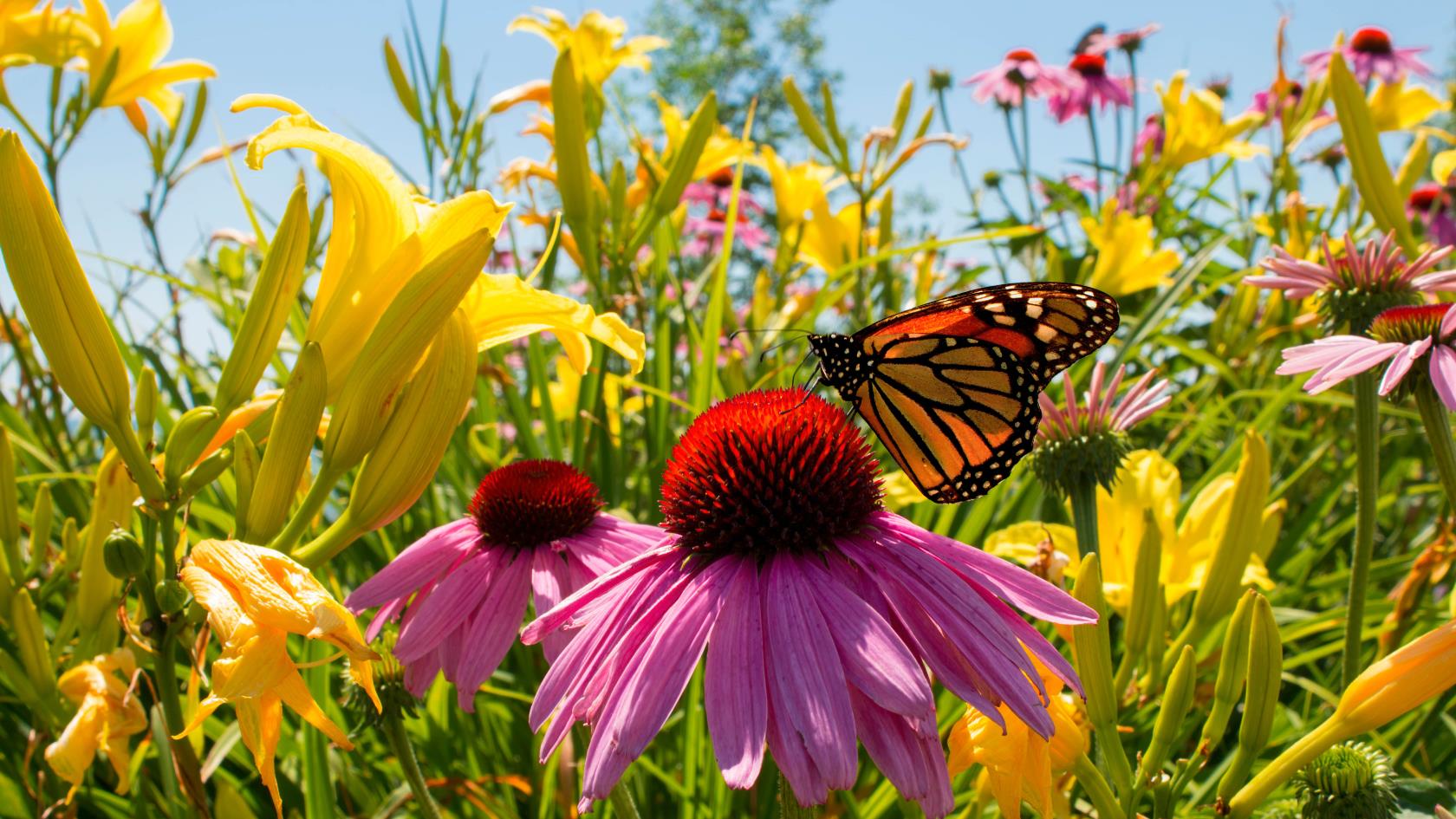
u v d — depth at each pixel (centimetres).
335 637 24
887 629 23
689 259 81
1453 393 28
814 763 23
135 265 43
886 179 53
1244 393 43
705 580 25
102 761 36
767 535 25
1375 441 30
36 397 45
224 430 27
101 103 42
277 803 24
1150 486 36
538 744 37
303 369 24
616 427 48
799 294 60
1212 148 59
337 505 43
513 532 30
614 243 45
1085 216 65
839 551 25
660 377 46
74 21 41
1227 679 26
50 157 42
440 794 37
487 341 27
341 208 26
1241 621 25
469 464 45
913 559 25
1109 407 32
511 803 36
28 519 39
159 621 25
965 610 24
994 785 25
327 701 35
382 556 42
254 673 23
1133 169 68
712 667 24
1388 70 69
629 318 48
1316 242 52
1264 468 30
